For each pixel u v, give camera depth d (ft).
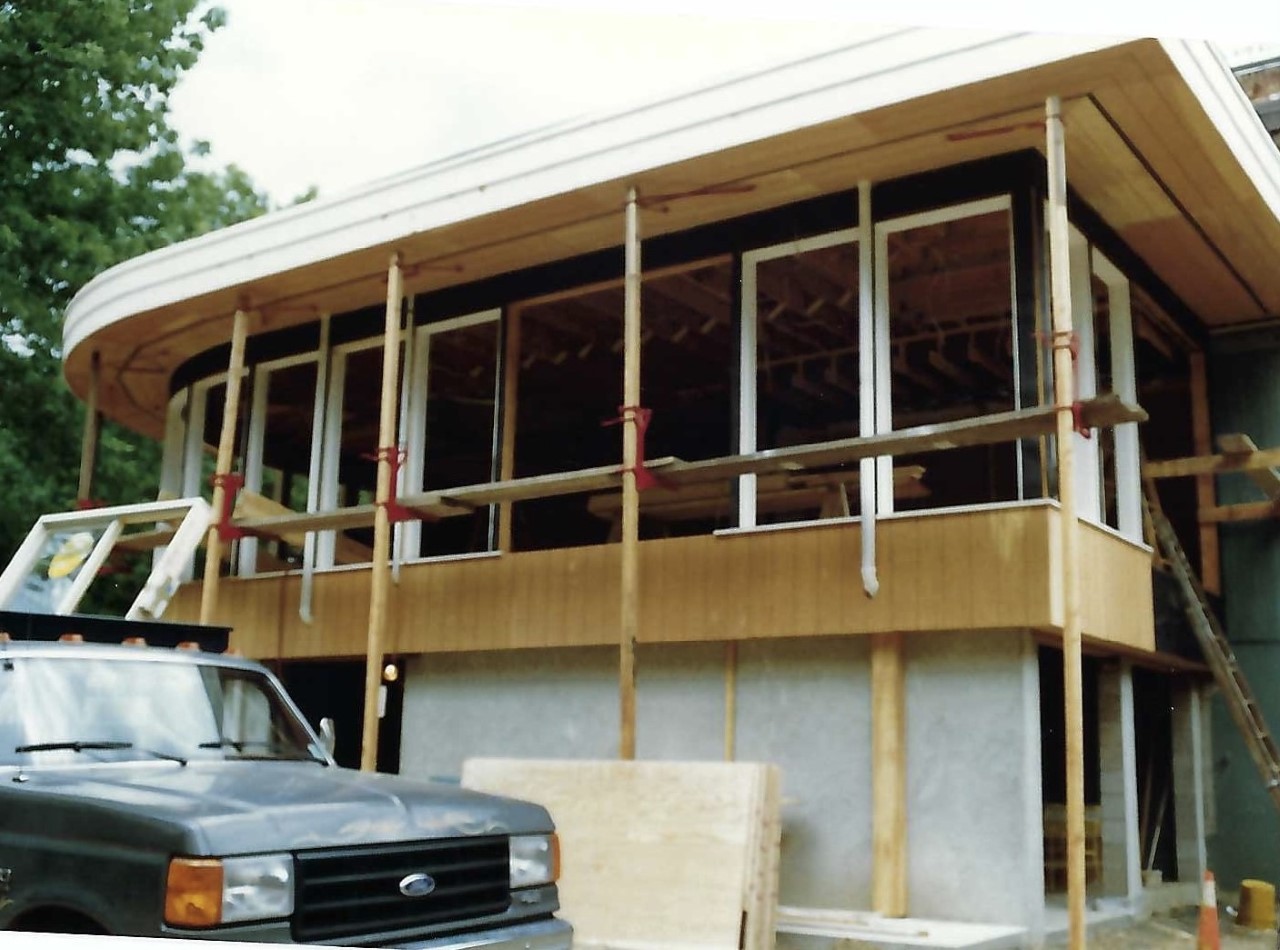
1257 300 40.04
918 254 35.55
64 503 69.00
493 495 32.12
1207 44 27.37
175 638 20.93
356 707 45.39
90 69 69.31
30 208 70.49
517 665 35.99
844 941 27.40
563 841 26.58
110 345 44.62
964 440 27.32
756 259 34.09
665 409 51.42
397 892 15.34
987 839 28.60
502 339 38.27
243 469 43.75
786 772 31.24
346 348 42.16
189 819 14.06
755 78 29.32
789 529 31.65
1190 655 37.88
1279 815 38.93
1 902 14.83
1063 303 25.70
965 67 26.73
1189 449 43.98
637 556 32.86
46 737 16.69
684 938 24.76
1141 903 34.32
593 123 31.37
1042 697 38.14
